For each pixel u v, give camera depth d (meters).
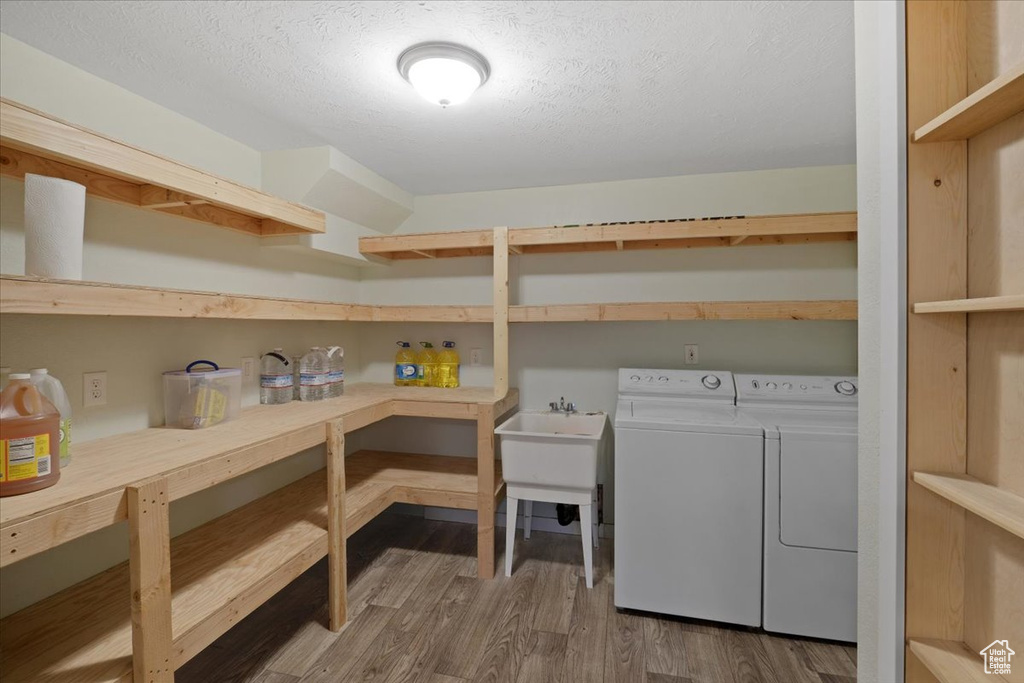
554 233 2.39
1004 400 0.84
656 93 1.69
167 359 1.79
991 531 0.87
